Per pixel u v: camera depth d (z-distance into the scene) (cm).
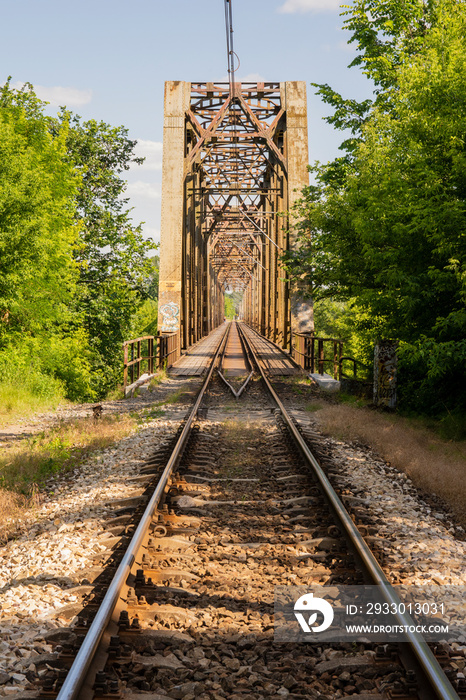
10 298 1889
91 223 3453
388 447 941
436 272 1142
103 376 3281
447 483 736
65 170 2331
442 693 287
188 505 646
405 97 1315
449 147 1196
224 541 543
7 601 428
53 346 2284
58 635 368
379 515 619
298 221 2412
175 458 816
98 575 463
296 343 2666
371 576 432
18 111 2250
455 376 1330
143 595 414
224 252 8825
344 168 1883
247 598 427
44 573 475
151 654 347
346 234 1642
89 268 3441
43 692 301
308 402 1523
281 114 2997
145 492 672
